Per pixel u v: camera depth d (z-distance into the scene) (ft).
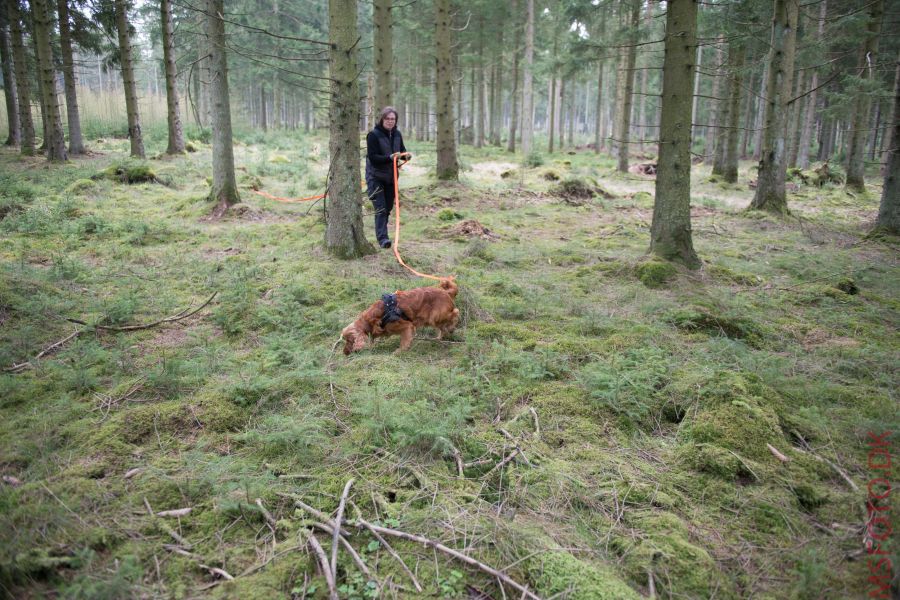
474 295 22.18
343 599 8.63
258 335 18.89
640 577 9.19
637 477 11.83
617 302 22.93
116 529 9.73
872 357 17.30
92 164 59.82
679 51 24.71
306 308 21.11
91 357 16.17
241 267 25.75
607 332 19.62
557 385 15.62
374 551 9.55
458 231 34.40
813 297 23.50
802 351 18.28
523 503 10.92
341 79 25.23
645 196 56.59
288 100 175.32
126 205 40.68
